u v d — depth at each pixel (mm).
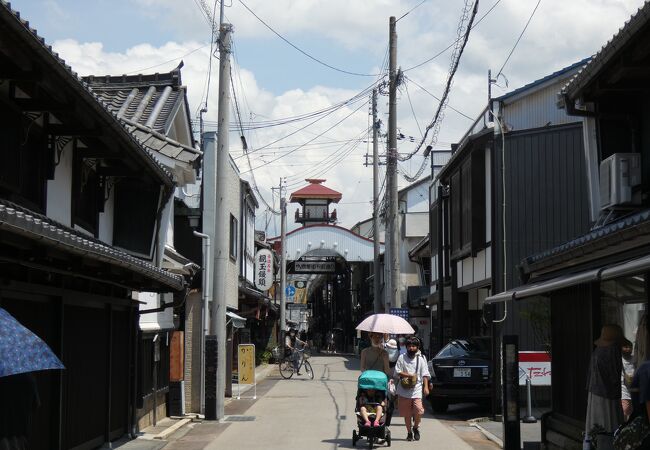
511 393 11695
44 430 9055
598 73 10500
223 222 17203
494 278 18109
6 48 7238
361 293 54312
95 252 7562
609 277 7336
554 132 18500
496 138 18406
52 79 8062
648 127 11156
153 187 13125
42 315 8977
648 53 9578
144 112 17578
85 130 9664
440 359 18234
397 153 20859
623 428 6355
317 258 55562
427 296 31719
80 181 10969
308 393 23094
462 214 22016
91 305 10828
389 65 21047
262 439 13555
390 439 13000
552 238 18234
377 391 12609
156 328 15297
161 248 13547
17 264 7449
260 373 32625
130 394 13086
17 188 8648
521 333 18000
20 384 6176
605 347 8656
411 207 46875
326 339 66438
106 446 11516
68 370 9844
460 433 14672
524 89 20938
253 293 29938
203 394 17875
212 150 19766
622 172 10891
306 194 60562
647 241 7902
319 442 13148
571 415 10438
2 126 8336
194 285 18500
